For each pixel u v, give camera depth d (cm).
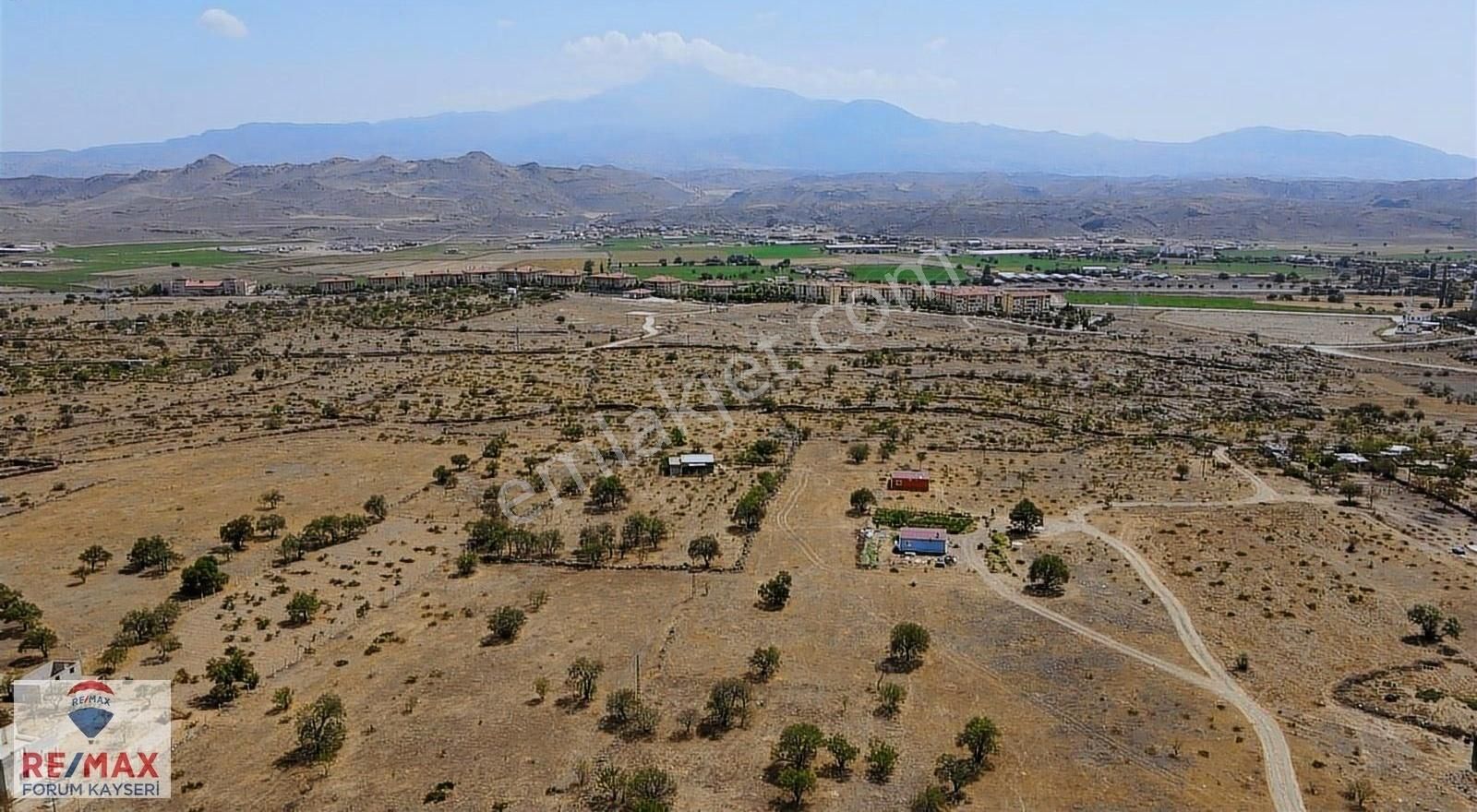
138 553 11381
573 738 8031
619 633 9988
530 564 11825
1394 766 7731
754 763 7706
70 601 10475
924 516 13438
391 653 9494
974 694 8806
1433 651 9669
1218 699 8744
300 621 10125
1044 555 11975
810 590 11100
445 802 7156
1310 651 9650
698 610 10538
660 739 8044
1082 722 8331
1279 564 11825
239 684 8756
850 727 8238
